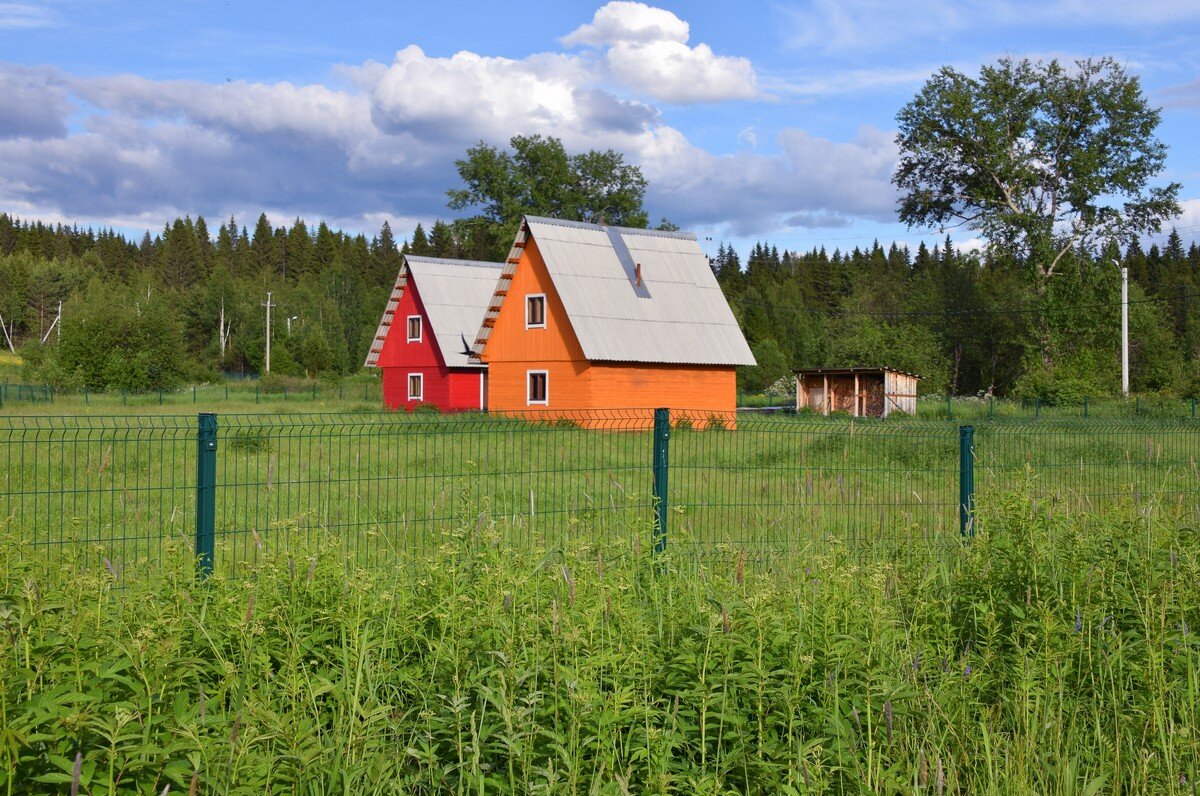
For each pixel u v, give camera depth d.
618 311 35.00
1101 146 52.94
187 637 4.39
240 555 7.51
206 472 6.70
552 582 5.08
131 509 10.28
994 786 3.91
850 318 73.38
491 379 37.28
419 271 45.94
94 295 94.56
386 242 159.62
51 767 3.04
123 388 55.41
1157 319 61.88
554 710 3.83
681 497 10.49
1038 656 4.78
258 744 3.49
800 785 3.71
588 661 3.98
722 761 3.98
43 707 3.02
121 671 3.64
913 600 5.68
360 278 131.50
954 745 4.39
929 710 4.43
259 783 3.27
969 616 5.74
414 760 4.07
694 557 6.54
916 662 4.62
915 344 59.59
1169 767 4.09
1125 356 50.44
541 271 35.78
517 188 68.31
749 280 135.50
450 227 69.75
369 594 4.64
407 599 5.04
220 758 3.25
